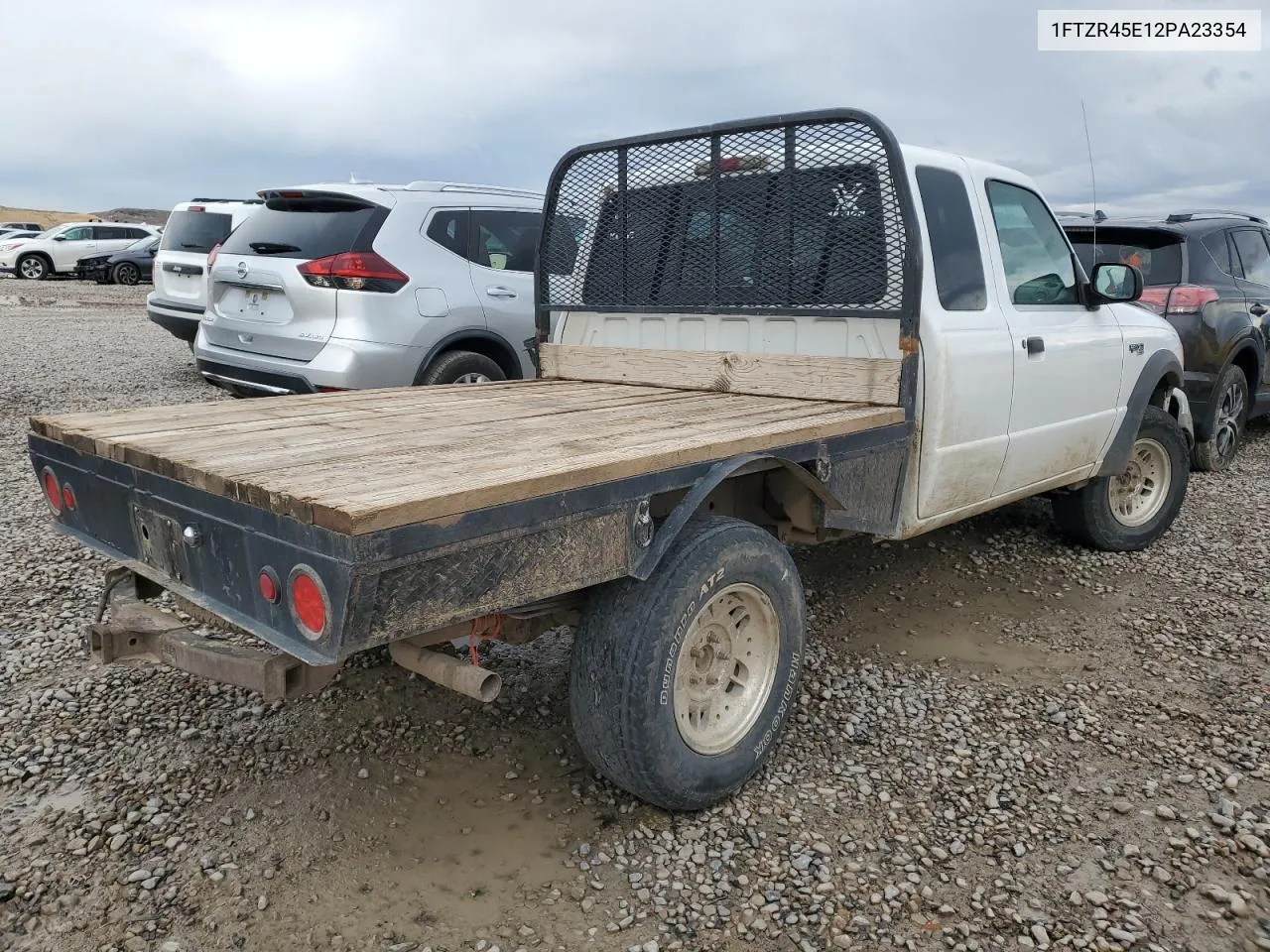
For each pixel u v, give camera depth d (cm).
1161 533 556
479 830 290
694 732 291
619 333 459
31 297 2188
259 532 218
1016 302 424
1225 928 250
